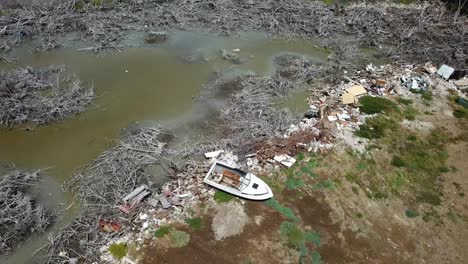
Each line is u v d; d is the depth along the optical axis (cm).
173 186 1891
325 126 2225
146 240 1681
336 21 3127
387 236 1759
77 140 2127
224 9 3142
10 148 2073
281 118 2242
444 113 2388
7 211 1705
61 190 1870
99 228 1705
